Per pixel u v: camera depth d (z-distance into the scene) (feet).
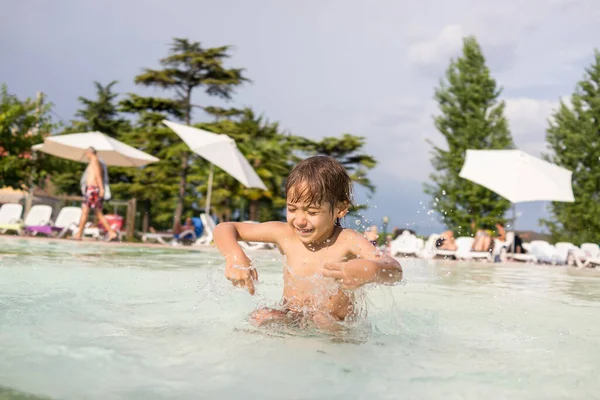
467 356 4.34
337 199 6.24
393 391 3.22
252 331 5.02
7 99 63.16
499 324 6.29
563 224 68.85
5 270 10.03
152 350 4.03
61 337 4.37
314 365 3.76
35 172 65.77
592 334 5.68
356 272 5.20
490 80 77.92
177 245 34.09
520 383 3.51
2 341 4.12
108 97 110.93
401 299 8.56
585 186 68.80
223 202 85.51
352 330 5.40
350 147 95.40
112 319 5.40
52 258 14.30
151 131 85.66
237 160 42.22
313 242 6.44
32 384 3.04
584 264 33.09
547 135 73.20
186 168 86.99
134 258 16.63
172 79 87.61
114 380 3.20
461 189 76.89
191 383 3.20
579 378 3.68
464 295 9.71
